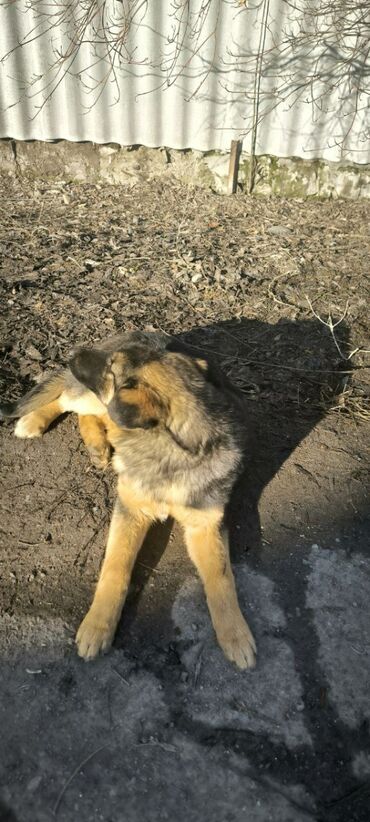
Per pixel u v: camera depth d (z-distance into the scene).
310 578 0.93
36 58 1.89
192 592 0.91
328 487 1.09
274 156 2.14
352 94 1.98
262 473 1.11
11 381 1.26
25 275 1.58
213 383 0.96
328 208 2.13
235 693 0.78
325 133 2.07
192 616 0.87
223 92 1.99
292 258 1.75
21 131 2.05
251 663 0.81
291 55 1.92
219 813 0.67
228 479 0.95
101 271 1.62
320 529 1.01
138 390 0.84
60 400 1.17
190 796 0.68
